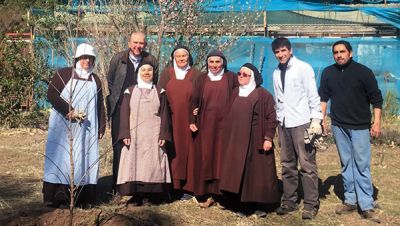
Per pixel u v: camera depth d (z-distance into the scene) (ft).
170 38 28.35
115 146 18.54
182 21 28.09
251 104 17.54
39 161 25.70
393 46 40.83
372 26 45.65
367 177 17.93
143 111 17.95
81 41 31.89
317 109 17.37
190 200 19.49
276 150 27.43
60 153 17.42
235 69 38.63
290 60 17.51
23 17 37.93
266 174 17.71
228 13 31.07
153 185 18.07
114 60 18.84
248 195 17.62
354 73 17.39
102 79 27.61
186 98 18.49
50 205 18.49
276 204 19.69
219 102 18.19
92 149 17.71
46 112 37.58
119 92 18.57
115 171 18.84
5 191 20.43
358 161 17.88
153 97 18.07
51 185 17.61
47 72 36.11
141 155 17.99
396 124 35.81
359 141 17.71
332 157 27.40
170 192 19.74
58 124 17.43
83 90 17.30
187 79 18.71
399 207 19.58
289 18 46.03
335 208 19.31
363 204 18.08
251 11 33.17
